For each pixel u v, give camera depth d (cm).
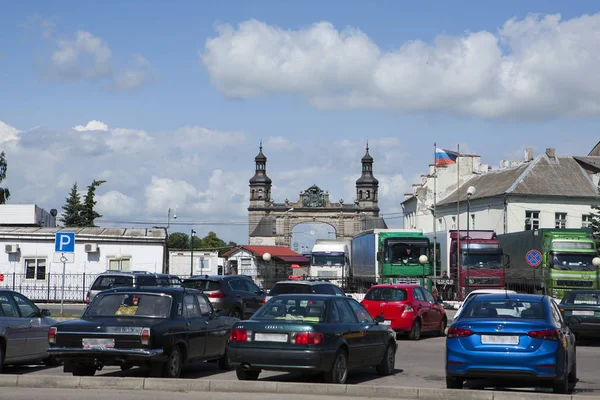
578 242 4475
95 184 10025
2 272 4897
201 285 2780
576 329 2522
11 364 1706
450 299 4853
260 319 1428
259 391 1342
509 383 1522
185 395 1277
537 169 7388
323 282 2639
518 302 1386
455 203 8225
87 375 1510
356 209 16900
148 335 1395
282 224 17062
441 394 1270
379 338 1603
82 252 4947
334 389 1323
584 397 1213
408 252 4750
